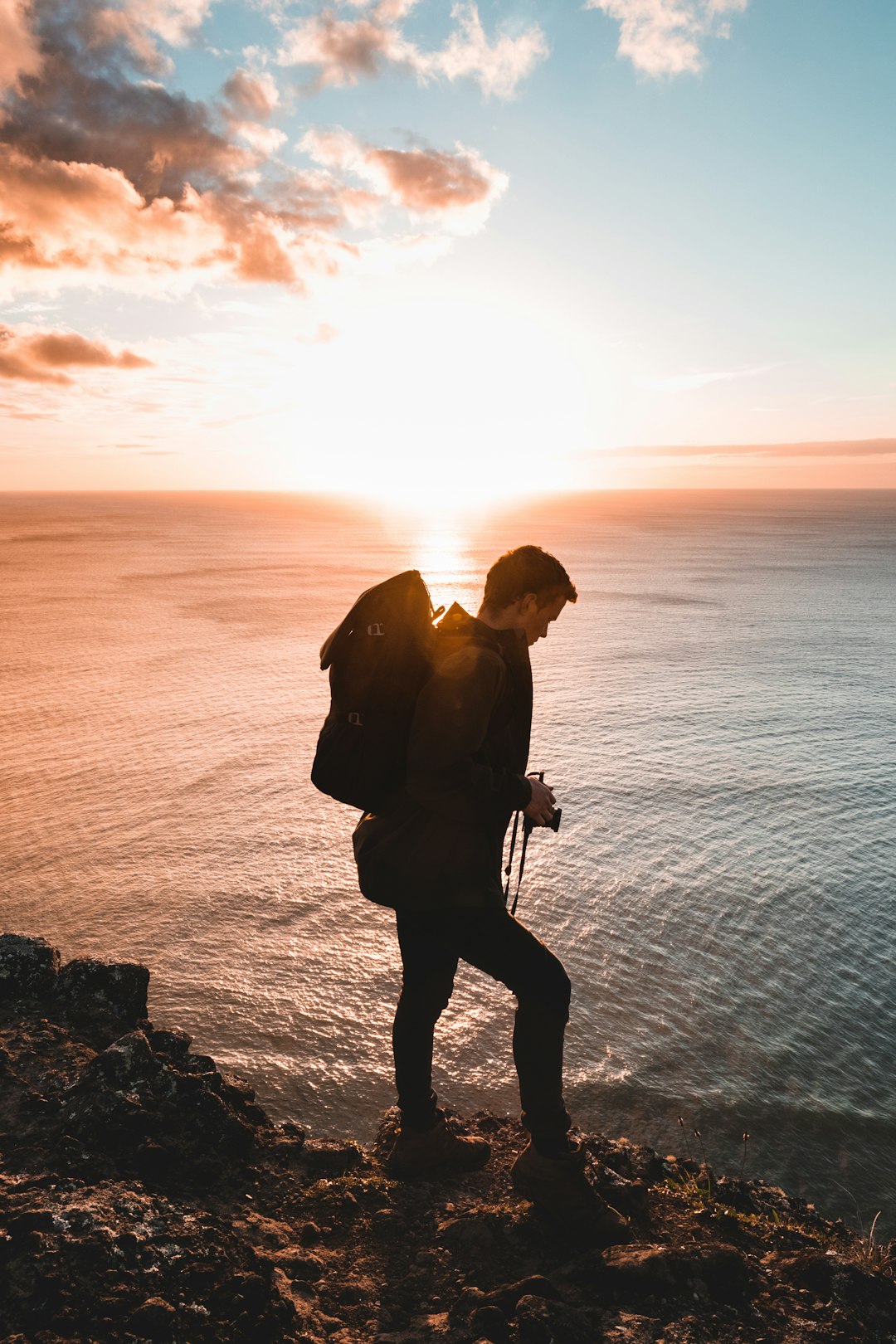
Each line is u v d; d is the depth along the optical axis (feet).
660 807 214.48
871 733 275.80
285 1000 138.10
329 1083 120.06
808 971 144.56
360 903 168.35
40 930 157.99
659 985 141.18
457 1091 116.16
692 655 409.49
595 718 294.87
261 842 195.00
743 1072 119.65
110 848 191.52
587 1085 116.88
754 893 171.32
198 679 350.43
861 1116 110.63
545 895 170.50
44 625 480.23
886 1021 131.03
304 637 444.96
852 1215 95.09
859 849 189.78
